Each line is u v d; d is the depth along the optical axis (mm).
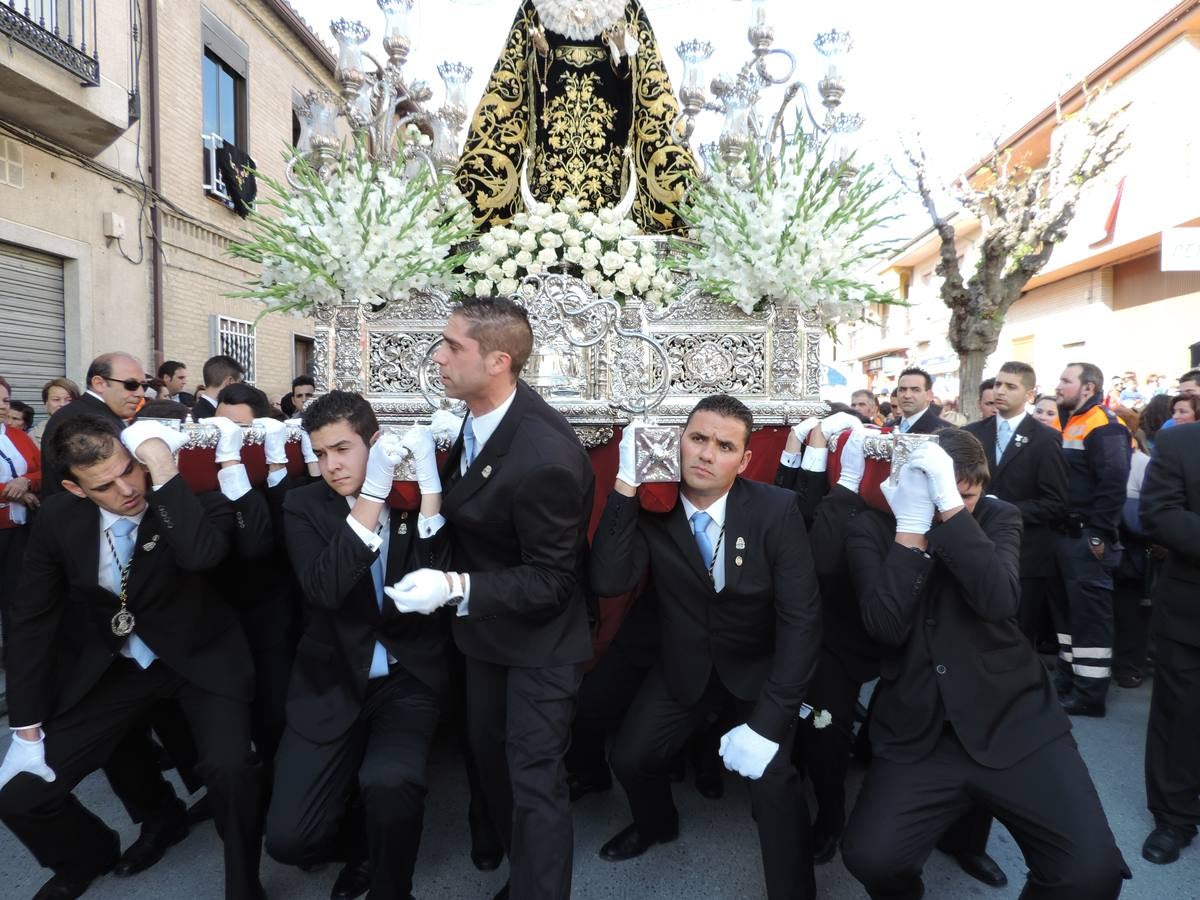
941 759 2227
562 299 3250
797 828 2287
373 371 3459
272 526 2746
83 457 2201
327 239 3275
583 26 3766
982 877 2613
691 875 2629
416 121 4184
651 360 3420
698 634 2506
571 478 2109
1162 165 13328
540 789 2092
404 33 3691
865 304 3631
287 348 13148
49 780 2338
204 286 10141
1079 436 4438
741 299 3314
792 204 3270
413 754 2264
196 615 2488
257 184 11312
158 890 2578
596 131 4094
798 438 3014
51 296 7656
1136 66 14000
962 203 9781
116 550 2412
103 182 8180
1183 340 14258
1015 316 20516
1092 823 2027
